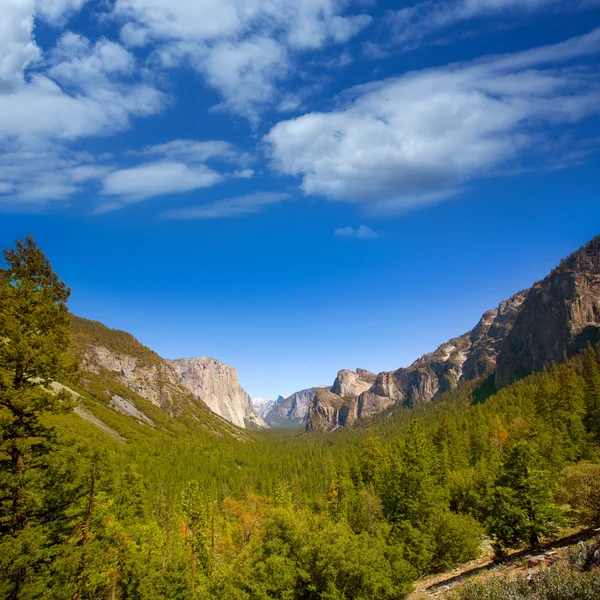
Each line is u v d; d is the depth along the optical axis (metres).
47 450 22.83
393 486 58.19
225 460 178.62
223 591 36.78
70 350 26.16
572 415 82.88
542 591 13.48
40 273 25.27
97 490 27.00
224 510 99.38
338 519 60.56
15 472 21.41
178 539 69.62
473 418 111.06
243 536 76.75
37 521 22.70
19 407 21.80
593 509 28.77
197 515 72.88
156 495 94.81
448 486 66.38
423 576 41.84
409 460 58.00
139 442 171.88
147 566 47.84
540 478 36.00
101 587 39.94
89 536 27.47
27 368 22.66
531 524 33.94
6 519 21.19
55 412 23.22
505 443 85.62
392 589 32.84
